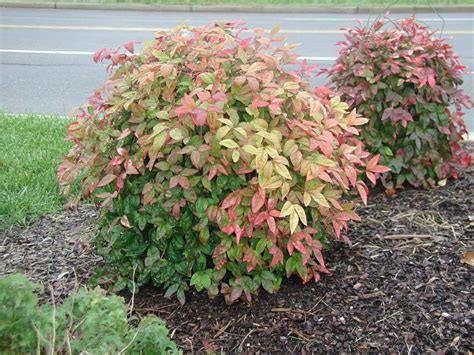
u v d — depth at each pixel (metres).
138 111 3.22
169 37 3.56
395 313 3.23
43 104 7.75
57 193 4.82
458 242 3.86
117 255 3.37
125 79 3.41
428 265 3.62
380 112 4.53
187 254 3.24
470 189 4.62
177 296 3.33
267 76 3.23
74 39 11.46
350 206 3.40
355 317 3.22
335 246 3.87
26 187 4.80
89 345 2.14
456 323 3.14
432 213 4.26
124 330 2.28
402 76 4.45
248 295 3.25
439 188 4.68
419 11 13.94
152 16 13.96
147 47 3.58
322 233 3.51
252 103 3.10
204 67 3.24
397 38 4.57
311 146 3.06
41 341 2.09
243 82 3.11
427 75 4.38
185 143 3.03
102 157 3.31
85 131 3.43
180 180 3.04
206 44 3.40
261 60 3.38
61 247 4.13
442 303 3.29
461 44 10.50
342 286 3.47
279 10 14.43
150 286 3.55
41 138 5.97
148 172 3.22
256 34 3.53
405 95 4.46
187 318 3.28
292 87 3.25
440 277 3.50
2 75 9.10
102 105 3.45
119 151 3.17
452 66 4.69
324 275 3.57
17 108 7.56
